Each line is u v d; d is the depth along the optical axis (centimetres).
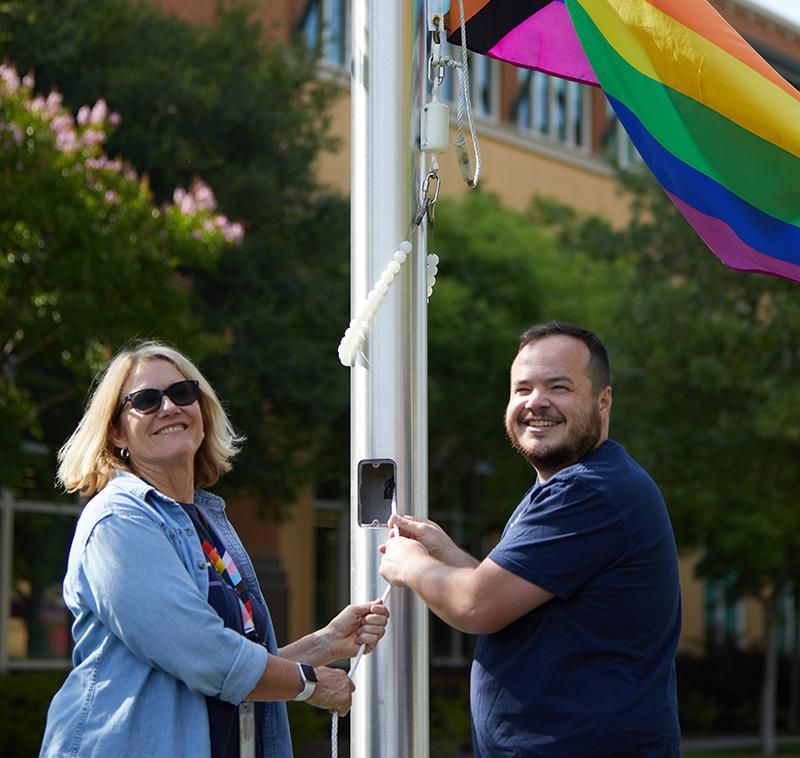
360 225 407
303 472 1739
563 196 2861
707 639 2859
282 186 1709
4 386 1266
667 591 376
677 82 438
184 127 1625
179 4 1941
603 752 358
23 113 1212
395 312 400
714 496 1855
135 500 378
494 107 2719
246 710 386
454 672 2262
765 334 1789
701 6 443
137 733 361
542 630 367
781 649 3178
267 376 1595
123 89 1554
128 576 364
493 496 2217
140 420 395
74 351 1252
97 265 1210
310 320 1688
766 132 430
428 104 405
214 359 1574
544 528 366
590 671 363
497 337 2041
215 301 1642
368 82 409
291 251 1686
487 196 2277
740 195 437
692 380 1816
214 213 1597
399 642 390
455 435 2141
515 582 363
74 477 402
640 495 374
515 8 502
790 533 2025
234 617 387
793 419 1708
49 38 1509
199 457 425
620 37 441
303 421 1672
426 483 401
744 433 1798
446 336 2005
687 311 1839
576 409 383
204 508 414
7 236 1211
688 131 439
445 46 414
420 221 407
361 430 398
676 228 1977
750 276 1859
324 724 1619
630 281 1972
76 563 375
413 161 408
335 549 2298
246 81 1658
